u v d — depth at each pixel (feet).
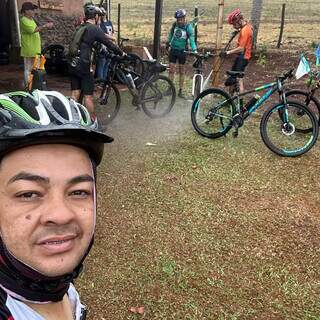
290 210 14.03
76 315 3.25
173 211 13.57
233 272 10.87
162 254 11.38
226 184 15.60
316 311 9.75
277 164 17.49
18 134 2.41
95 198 2.80
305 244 12.22
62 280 2.67
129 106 23.79
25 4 23.77
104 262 10.92
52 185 2.52
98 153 2.83
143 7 87.25
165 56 39.78
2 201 2.52
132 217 13.07
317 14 81.76
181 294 9.98
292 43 51.01
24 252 2.49
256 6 42.09
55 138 2.51
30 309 2.64
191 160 17.42
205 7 84.48
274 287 10.44
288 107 18.21
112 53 20.33
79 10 32.22
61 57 29.73
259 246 12.01
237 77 19.89
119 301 9.66
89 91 19.04
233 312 9.54
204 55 24.36
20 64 32.53
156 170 16.37
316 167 17.33
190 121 22.09
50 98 2.89
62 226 2.52
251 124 21.97
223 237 12.34
